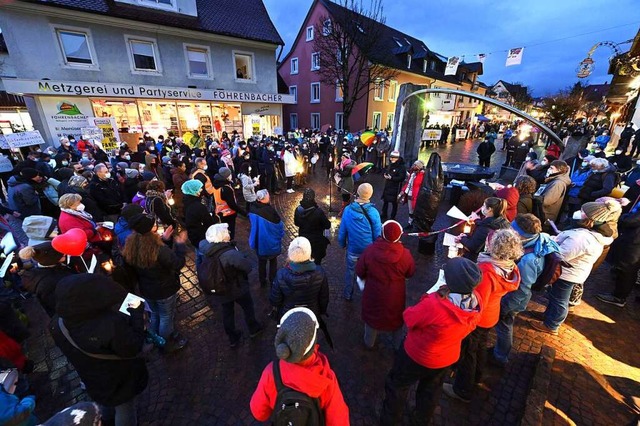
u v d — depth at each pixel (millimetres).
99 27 12039
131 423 2197
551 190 4906
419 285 4504
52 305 2404
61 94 11445
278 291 2592
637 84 13484
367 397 2705
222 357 3160
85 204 4516
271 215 4016
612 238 2943
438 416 2492
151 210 4402
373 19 17781
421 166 6270
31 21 10773
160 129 14531
